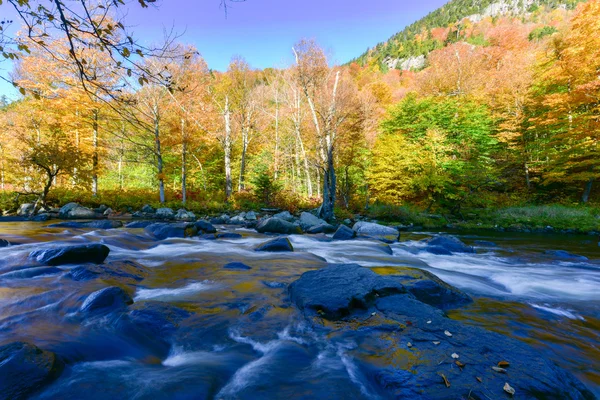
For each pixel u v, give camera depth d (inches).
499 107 1069.8
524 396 75.6
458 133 919.7
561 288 201.2
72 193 735.1
